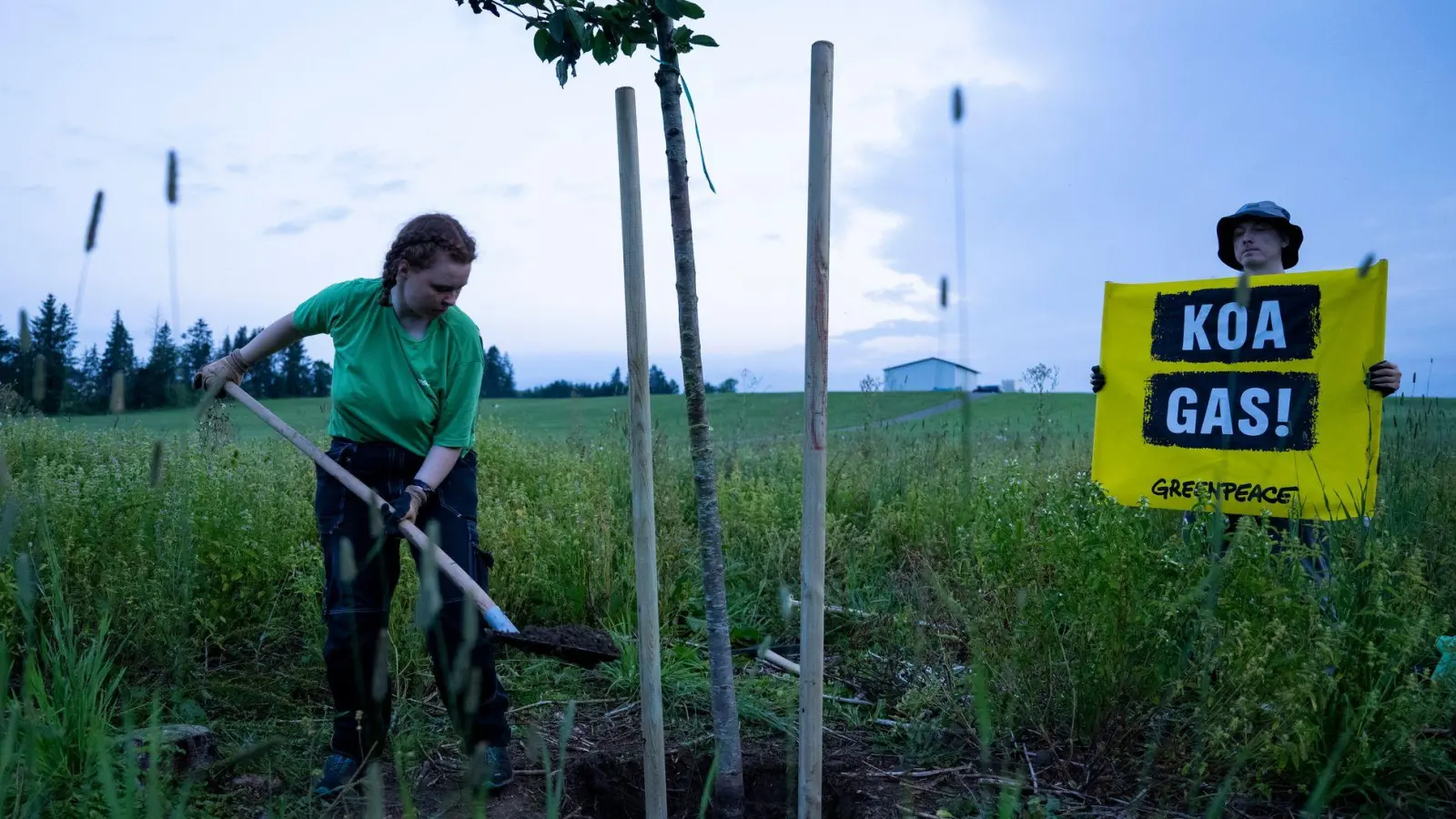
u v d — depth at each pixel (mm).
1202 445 4418
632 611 4820
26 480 3820
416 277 2939
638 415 2316
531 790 3209
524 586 4785
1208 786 2957
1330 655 2715
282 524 4742
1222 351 4398
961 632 3775
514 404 26672
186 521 3279
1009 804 2250
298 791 3092
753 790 3314
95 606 3850
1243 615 2887
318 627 4219
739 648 4602
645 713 2391
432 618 1917
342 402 3107
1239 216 4535
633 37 2545
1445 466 5488
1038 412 8148
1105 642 3109
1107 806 2904
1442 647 3252
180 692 3439
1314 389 4168
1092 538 3162
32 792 2350
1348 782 2834
